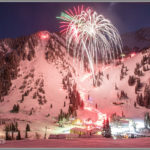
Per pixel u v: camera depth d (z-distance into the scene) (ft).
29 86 493.36
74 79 586.45
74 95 479.41
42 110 410.11
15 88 483.10
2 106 410.52
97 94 528.63
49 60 623.77
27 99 442.50
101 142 70.59
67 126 327.67
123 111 431.02
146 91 487.20
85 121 353.72
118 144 64.95
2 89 476.13
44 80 526.98
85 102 485.56
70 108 414.00
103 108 456.45
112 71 624.59
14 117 347.36
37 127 304.09
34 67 572.10
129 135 170.81
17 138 219.82
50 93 483.10
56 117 383.45
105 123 161.48
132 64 631.15
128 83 553.64
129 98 495.00
